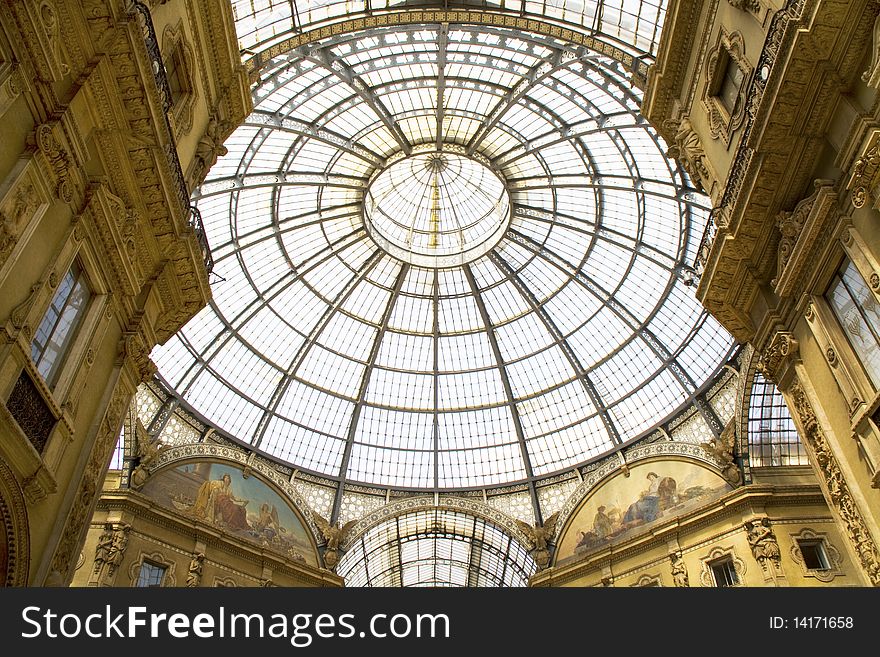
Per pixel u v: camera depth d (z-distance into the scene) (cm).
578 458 3481
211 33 1647
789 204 1430
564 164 3020
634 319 3312
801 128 1288
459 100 2842
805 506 2630
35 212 1077
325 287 3466
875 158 1116
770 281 1516
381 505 3438
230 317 3231
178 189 1455
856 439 1274
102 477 1391
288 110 2612
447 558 3994
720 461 2859
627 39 1988
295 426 3456
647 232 3061
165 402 3006
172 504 2762
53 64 1070
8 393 1020
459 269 3584
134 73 1207
